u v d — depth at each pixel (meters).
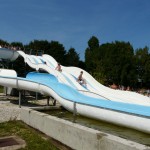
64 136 8.17
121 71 51.84
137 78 54.25
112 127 10.05
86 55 68.75
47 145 8.01
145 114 8.59
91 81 21.42
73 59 70.69
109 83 52.81
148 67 56.66
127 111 9.25
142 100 16.16
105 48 61.72
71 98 12.98
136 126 8.91
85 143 7.16
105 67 52.59
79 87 18.81
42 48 67.12
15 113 15.05
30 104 20.16
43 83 16.03
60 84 16.56
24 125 10.91
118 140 6.19
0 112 15.17
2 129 10.16
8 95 26.69
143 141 7.94
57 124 8.60
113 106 10.24
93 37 74.00
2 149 7.54
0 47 30.92
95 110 10.76
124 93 17.94
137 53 58.75
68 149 7.79
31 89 17.05
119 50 56.12
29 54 32.06
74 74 22.91
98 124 10.56
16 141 8.41
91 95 15.30
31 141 8.43
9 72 19.27
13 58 30.05
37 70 24.53
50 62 28.83
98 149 6.68
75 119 11.57
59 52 68.06
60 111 13.52
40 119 9.80
